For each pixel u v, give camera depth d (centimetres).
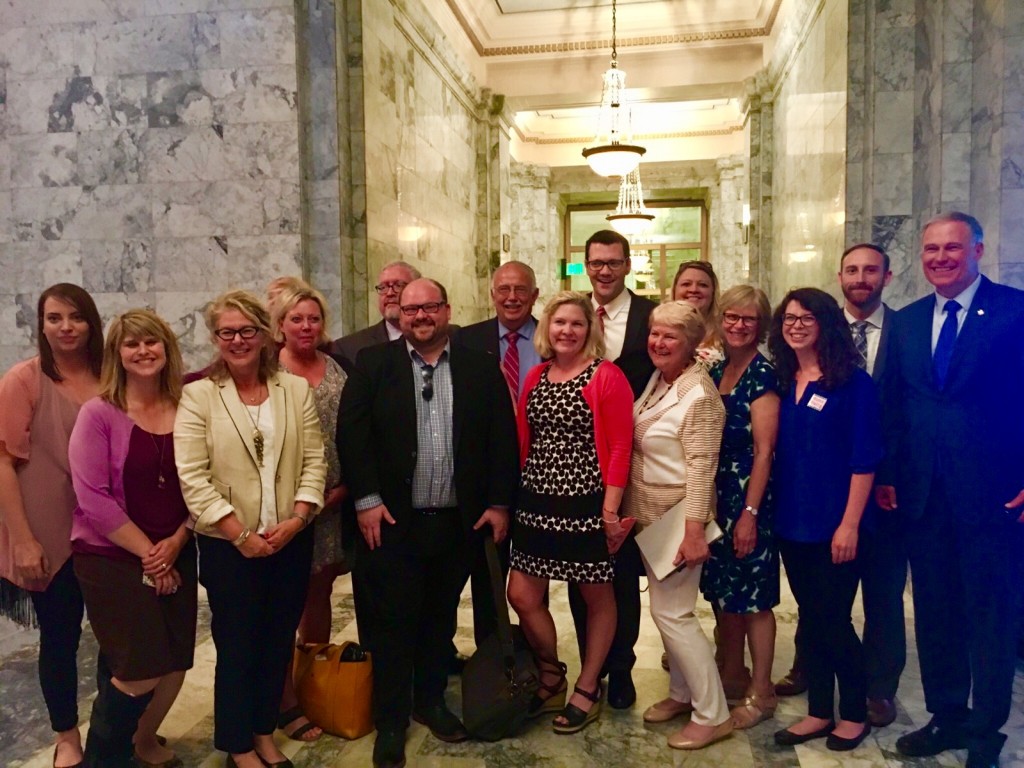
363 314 635
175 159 618
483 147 1044
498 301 372
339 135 612
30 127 638
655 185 1491
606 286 355
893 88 538
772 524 314
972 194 480
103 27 623
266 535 276
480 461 310
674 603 307
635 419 317
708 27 967
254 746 286
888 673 323
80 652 412
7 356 654
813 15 682
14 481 275
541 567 306
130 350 266
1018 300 290
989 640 284
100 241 634
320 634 352
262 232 608
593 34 1000
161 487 270
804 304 298
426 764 295
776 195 916
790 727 310
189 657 275
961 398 291
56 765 287
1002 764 290
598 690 324
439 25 852
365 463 301
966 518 288
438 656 319
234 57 605
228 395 279
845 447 296
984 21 462
